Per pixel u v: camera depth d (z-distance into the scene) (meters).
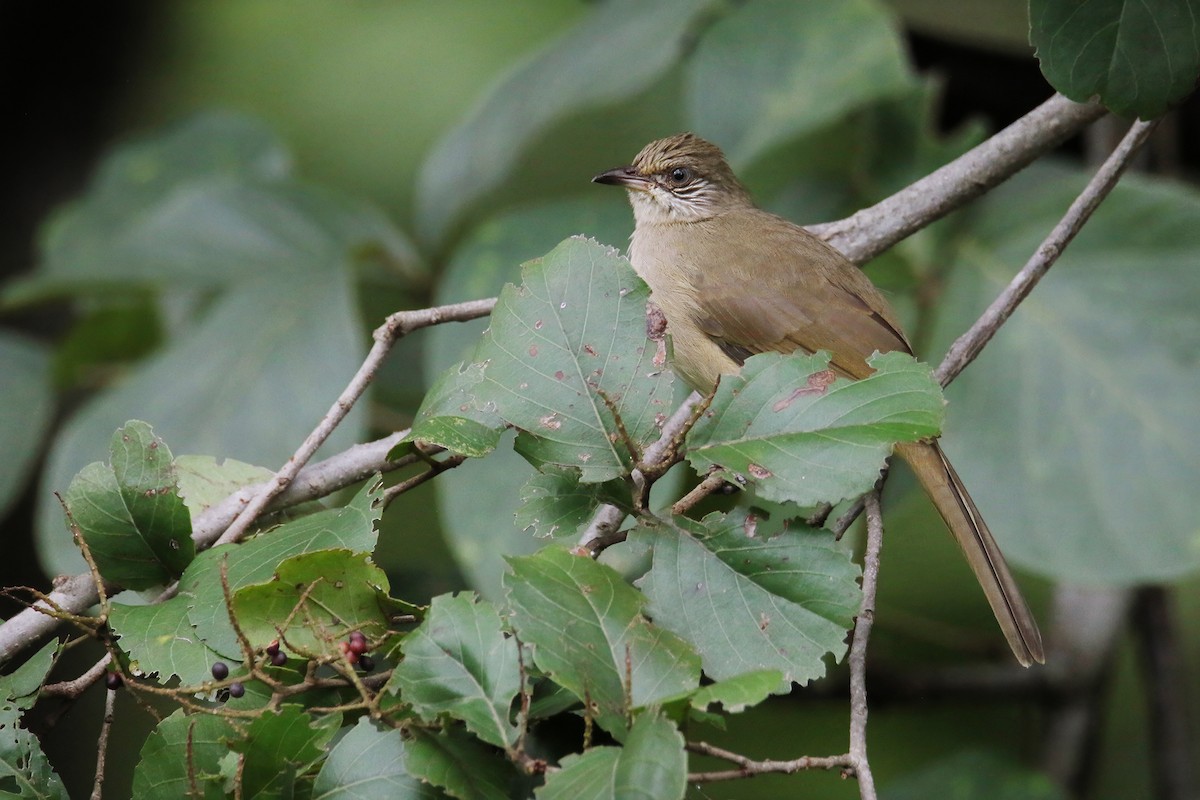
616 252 6.12
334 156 16.83
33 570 15.08
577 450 5.89
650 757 4.77
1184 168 15.12
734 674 5.59
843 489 5.53
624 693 5.18
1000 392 10.71
